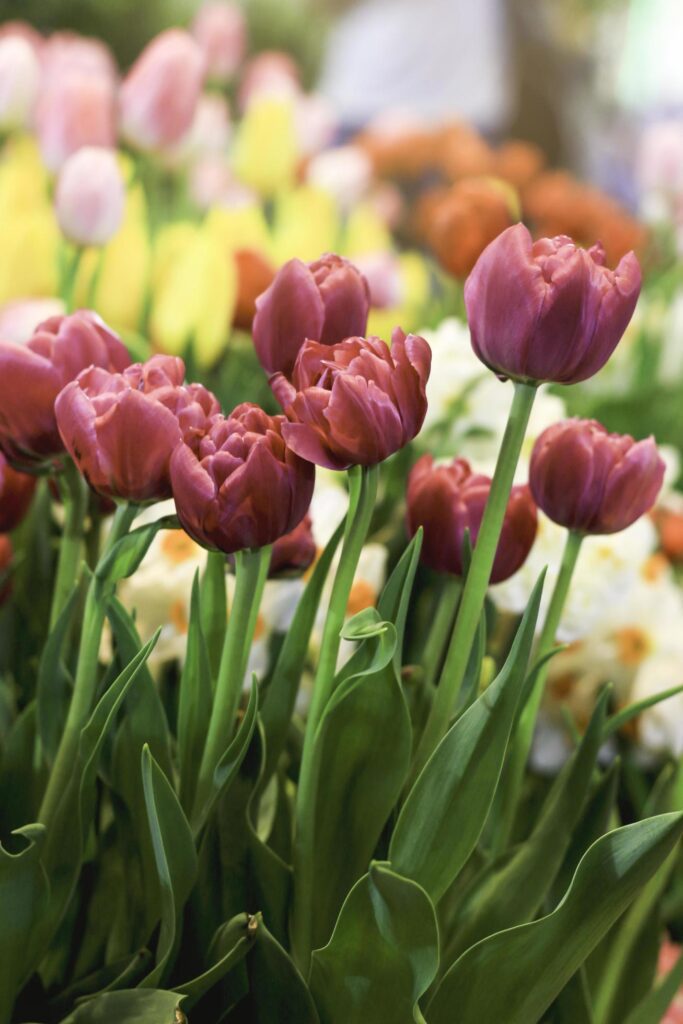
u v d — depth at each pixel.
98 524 0.99
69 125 1.65
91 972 0.94
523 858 0.91
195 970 0.89
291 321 0.87
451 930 0.92
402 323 2.14
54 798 0.89
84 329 0.88
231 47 2.55
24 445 0.88
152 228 1.99
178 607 1.04
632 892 0.83
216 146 2.42
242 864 0.89
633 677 1.15
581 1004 0.91
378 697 0.86
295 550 0.92
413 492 0.92
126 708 0.91
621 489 0.88
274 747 0.91
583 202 2.29
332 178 2.68
